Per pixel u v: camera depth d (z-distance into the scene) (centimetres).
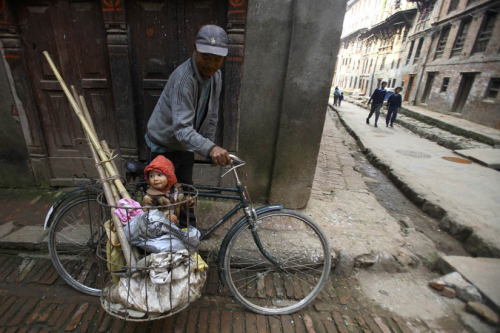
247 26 248
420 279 239
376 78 2600
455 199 377
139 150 310
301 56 250
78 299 198
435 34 1487
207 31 152
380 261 243
